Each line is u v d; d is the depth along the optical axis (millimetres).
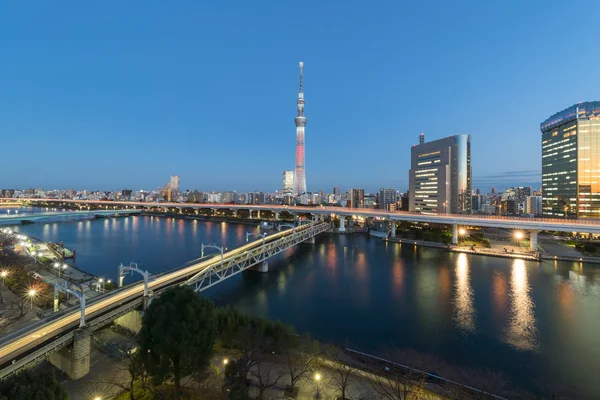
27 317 56156
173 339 31547
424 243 157875
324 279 99688
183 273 74000
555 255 123438
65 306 61875
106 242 164500
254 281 97188
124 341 49812
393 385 38344
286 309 74312
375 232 199750
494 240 159625
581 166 192625
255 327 53156
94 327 44844
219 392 35844
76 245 153375
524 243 150250
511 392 41531
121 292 59125
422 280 97938
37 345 39438
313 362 42625
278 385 37562
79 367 39875
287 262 124188
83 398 36000
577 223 129875
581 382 45250
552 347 55938
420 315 70562
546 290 86688
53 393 26078
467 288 89375
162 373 31719
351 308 75125
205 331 33812
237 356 44062
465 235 165625
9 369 34531
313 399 35094
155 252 139875
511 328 63469
